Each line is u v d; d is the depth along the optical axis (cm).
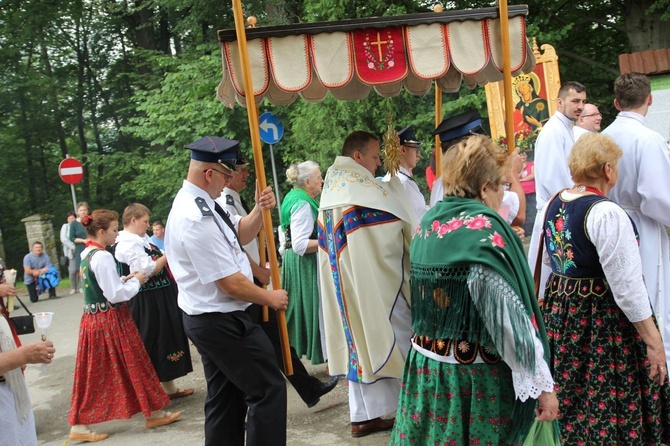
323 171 1045
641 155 359
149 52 1577
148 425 462
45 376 644
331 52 307
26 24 2095
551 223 310
